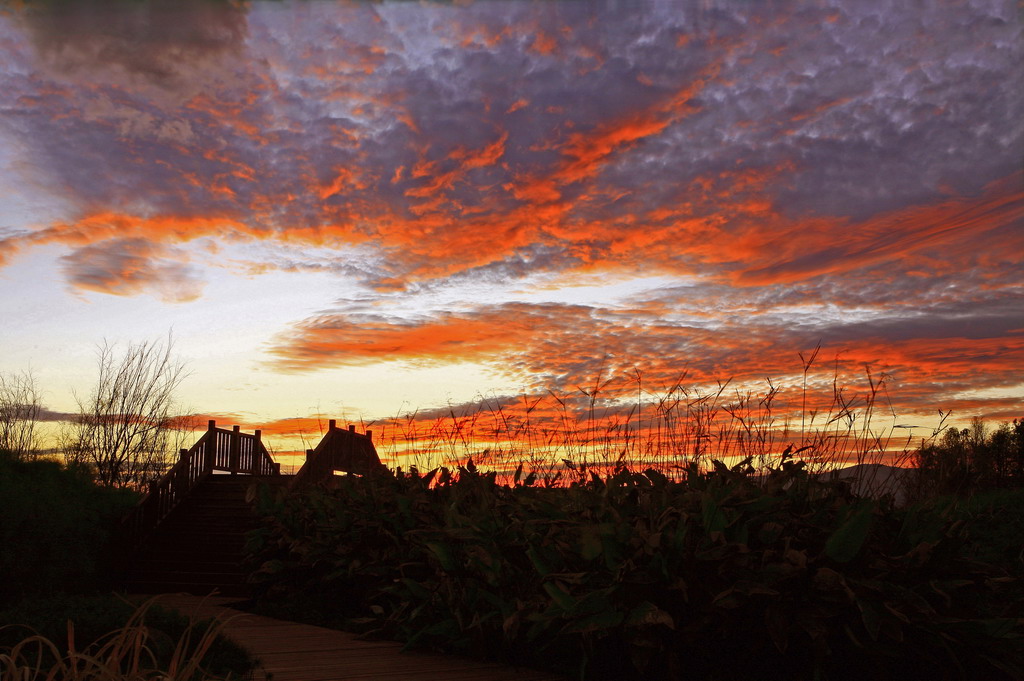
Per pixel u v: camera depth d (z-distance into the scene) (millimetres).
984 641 3871
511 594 5066
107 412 18469
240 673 4254
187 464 13273
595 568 4441
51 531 9094
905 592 3881
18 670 2219
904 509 4645
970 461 6000
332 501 8078
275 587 7875
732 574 4043
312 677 4305
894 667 4051
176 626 4801
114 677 2277
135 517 11352
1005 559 5848
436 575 5836
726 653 4164
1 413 17344
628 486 5344
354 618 6742
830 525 4344
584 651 4129
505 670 4555
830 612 3850
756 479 5039
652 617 3861
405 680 4234
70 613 5004
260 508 9102
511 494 6641
